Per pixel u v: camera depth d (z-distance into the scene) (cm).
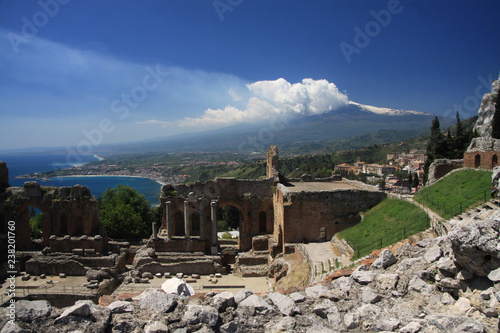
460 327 1028
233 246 5194
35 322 1086
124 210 6091
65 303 3575
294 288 1562
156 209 7450
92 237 4506
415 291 1384
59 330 1072
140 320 1198
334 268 3055
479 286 1234
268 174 5800
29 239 4675
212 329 1180
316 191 4441
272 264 4256
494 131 5844
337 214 4462
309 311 1338
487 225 1230
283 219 4425
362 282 1512
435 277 1390
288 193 4456
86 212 4588
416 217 3259
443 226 2459
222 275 4494
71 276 4197
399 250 1733
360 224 4134
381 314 1262
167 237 4812
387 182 11906
